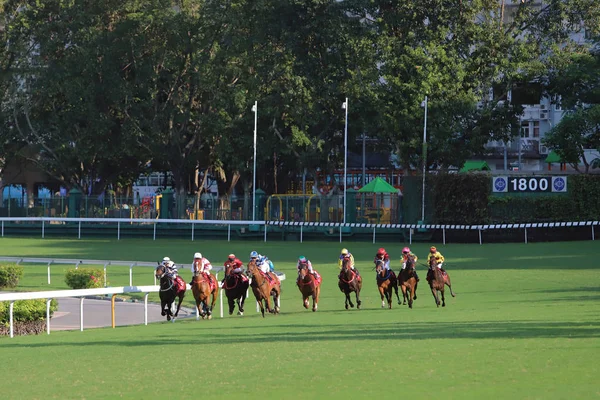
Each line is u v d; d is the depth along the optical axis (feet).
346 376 41.06
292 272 136.98
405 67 208.64
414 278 88.43
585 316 65.92
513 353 45.98
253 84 221.46
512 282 113.60
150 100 234.17
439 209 194.39
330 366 44.37
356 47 212.02
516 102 226.79
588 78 209.26
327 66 219.82
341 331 62.80
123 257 165.89
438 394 35.73
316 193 230.89
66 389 41.29
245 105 223.71
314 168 230.68
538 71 209.26
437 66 207.00
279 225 208.13
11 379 45.44
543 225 185.16
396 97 208.64
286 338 59.31
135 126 234.38
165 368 46.50
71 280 122.01
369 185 202.69
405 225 191.01
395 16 215.31
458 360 44.39
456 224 193.16
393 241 199.11
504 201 191.21
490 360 43.88
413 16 214.28
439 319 69.36
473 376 39.55
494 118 216.33
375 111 215.31
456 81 207.82
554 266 135.13
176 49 234.17
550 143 209.56
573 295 91.30
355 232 203.51
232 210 217.97
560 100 230.48
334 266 145.18
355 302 99.66
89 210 234.38
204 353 52.31
